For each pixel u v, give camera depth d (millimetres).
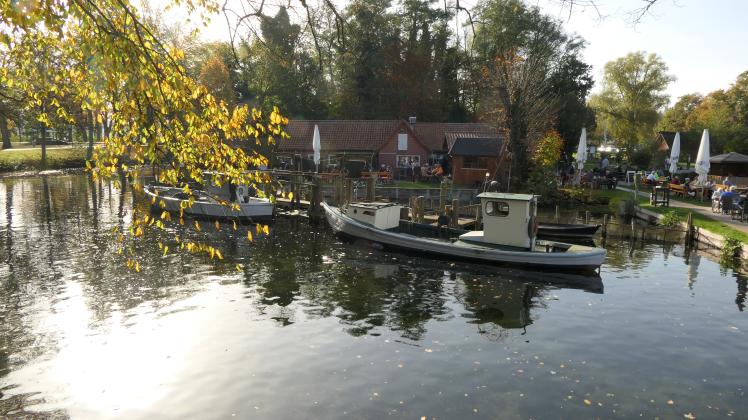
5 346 10266
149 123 4918
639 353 10102
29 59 5676
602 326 11641
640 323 11859
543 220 27469
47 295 13461
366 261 18078
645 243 21766
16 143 71688
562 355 9961
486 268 17328
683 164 54219
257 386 8609
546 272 16781
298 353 9906
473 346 10344
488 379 8875
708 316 12383
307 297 13586
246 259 17891
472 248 17766
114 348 10156
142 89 4566
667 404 8109
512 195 18406
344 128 44719
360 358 9695
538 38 42188
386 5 51938
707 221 22906
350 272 16453
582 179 37469
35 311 12250
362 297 13695
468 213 28828
